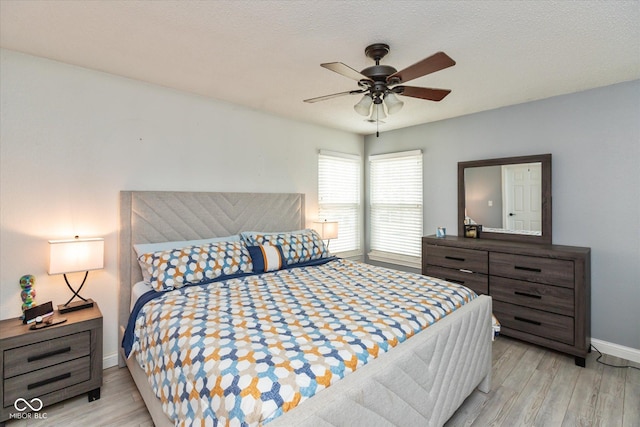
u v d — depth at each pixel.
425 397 1.51
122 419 1.89
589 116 2.80
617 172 2.67
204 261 2.47
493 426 1.82
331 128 4.29
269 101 3.19
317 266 2.97
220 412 1.07
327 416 1.04
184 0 1.58
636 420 1.87
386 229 4.57
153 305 1.96
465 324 1.85
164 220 2.74
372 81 1.89
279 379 1.10
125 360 2.45
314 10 1.66
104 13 1.70
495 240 3.34
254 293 2.09
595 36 1.91
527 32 1.87
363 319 1.61
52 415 1.92
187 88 2.83
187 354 1.36
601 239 2.75
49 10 1.67
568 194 2.93
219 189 3.16
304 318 1.63
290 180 3.81
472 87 2.76
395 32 1.88
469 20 1.75
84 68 2.40
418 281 2.37
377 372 1.25
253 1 1.58
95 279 2.47
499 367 2.51
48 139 2.27
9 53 2.12
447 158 3.83
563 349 2.60
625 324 2.64
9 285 2.14
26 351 1.86
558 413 1.94
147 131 2.71
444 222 3.89
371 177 4.75
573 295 2.54
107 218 2.52
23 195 2.18
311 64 2.32
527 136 3.17
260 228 3.42
